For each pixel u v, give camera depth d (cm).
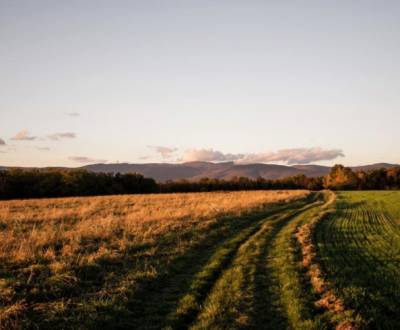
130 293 954
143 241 1576
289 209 3472
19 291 915
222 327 762
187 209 2850
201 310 861
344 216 3028
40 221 2227
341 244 1731
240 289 1004
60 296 910
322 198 5572
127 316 827
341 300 884
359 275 1160
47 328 743
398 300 926
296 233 2019
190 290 999
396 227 2386
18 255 1226
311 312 835
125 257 1312
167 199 4469
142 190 9469
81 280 1030
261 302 906
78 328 746
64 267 1116
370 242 1797
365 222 2634
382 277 1145
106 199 4528
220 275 1160
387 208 3803
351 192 7550
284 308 863
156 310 862
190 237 1770
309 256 1400
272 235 1948
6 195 7038
